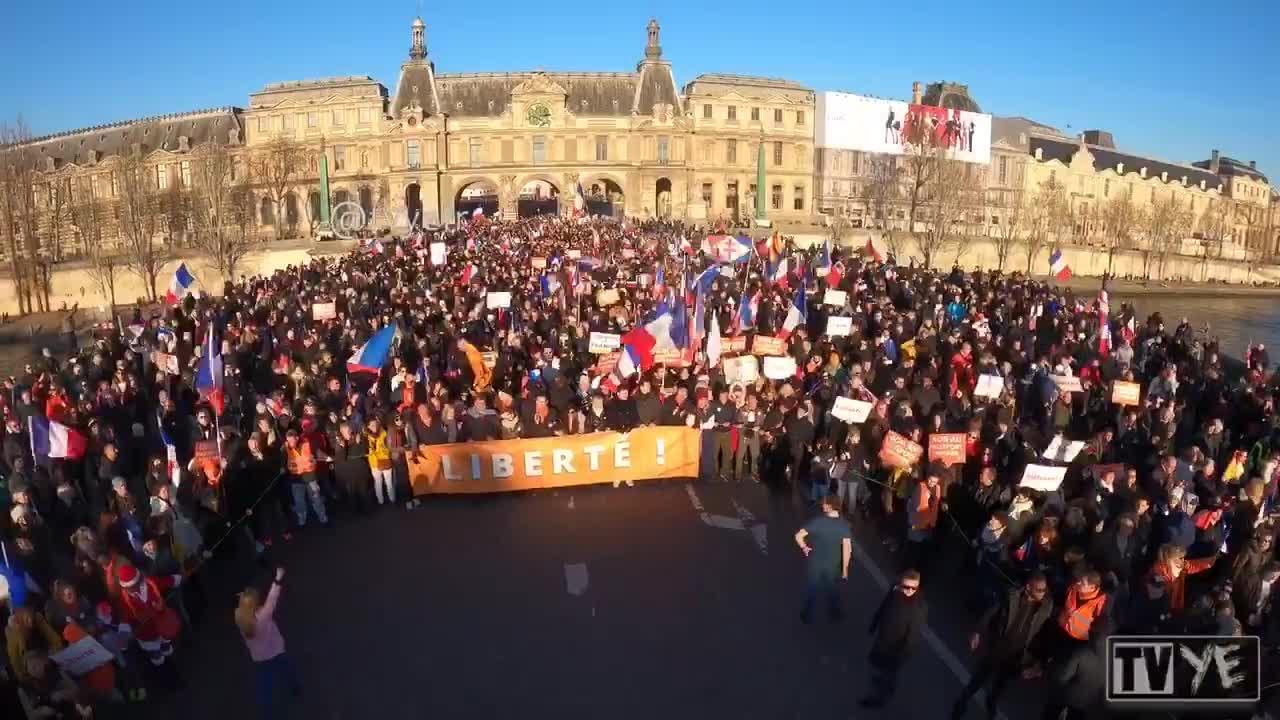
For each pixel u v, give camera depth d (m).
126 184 71.69
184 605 10.92
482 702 9.35
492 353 20.08
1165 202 117.19
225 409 16.41
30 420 12.36
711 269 20.28
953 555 12.48
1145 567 10.88
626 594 11.80
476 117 102.25
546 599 11.66
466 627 10.93
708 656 10.28
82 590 9.56
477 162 102.69
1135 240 102.25
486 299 25.84
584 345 21.55
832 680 9.82
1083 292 67.81
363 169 103.88
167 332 21.17
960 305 26.38
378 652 10.36
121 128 113.12
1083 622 8.42
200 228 66.62
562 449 15.71
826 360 19.42
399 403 16.77
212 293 63.38
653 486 16.08
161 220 78.19
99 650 8.26
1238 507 11.36
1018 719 9.21
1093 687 8.03
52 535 11.77
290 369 19.05
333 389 16.47
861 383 16.30
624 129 102.38
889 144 102.00
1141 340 23.98
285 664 8.65
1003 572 10.56
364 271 34.59
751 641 10.62
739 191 107.19
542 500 15.39
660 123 102.38
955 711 8.90
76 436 12.72
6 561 9.23
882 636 8.84
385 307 25.22
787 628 10.95
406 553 13.15
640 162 102.94
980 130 104.94
